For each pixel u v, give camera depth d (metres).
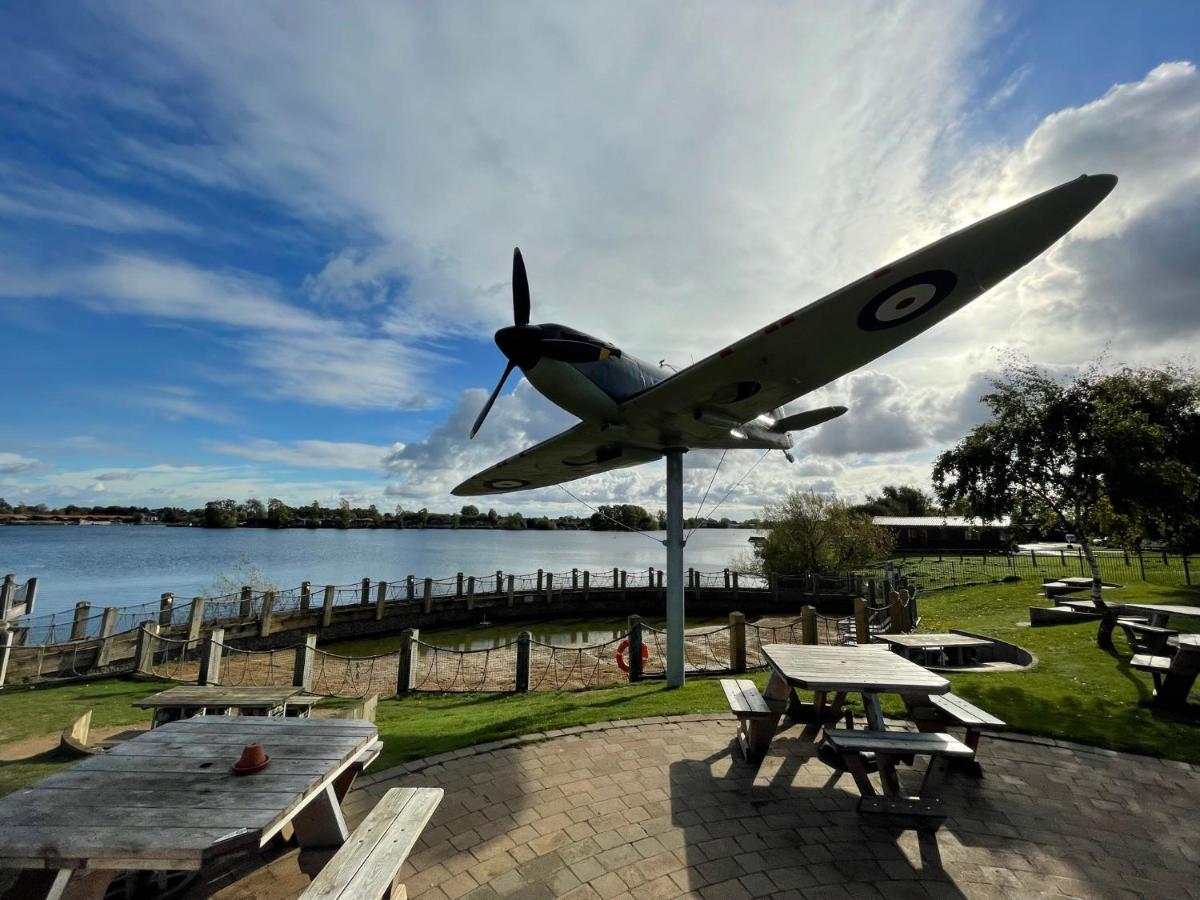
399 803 2.73
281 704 5.16
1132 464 8.75
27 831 2.08
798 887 2.99
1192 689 6.48
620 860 3.22
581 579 27.86
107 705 7.58
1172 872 3.18
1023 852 3.35
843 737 3.63
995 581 20.69
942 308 5.50
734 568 29.81
